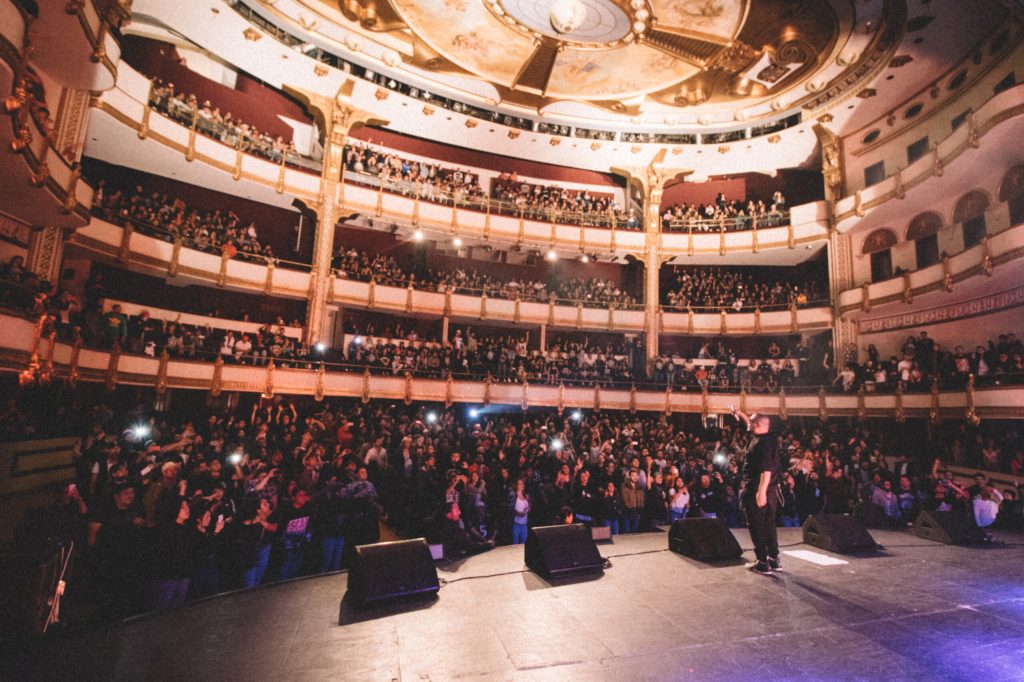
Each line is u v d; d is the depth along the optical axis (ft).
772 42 61.36
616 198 90.79
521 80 71.31
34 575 13.53
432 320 79.61
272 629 13.67
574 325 80.69
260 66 67.05
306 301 71.77
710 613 14.67
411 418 64.03
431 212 76.48
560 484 33.32
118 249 53.11
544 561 17.83
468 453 48.26
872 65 63.16
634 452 48.11
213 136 63.52
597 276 90.17
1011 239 48.62
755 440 19.03
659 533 24.67
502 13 59.21
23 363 34.19
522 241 80.79
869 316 72.38
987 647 12.57
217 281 61.77
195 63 67.51
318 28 62.85
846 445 61.87
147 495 26.63
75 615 20.95
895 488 43.11
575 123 79.92
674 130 80.07
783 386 72.69
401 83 71.36
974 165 56.03
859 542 21.57
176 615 14.42
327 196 70.59
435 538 23.54
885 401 62.23
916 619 14.21
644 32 60.75
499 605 15.34
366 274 72.33
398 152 82.33
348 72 68.08
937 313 64.80
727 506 39.32
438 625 13.96
